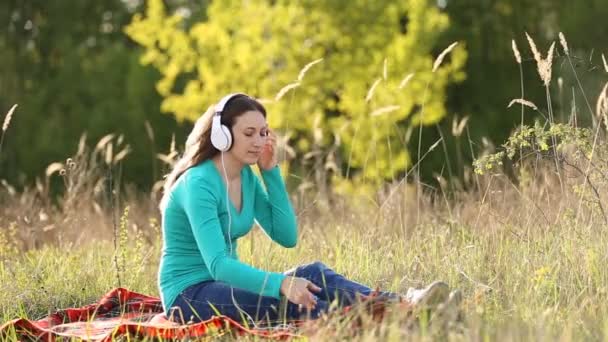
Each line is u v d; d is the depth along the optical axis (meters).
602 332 7.54
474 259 10.14
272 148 9.12
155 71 50.25
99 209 15.36
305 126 34.53
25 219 14.08
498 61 45.00
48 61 54.66
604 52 40.53
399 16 36.66
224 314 8.30
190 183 8.36
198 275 8.53
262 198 9.21
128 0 56.31
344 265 11.20
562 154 10.75
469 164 40.12
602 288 8.49
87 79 52.47
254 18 35.22
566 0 43.53
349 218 14.28
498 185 13.40
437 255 10.73
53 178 47.97
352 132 34.16
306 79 34.62
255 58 34.78
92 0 55.41
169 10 52.94
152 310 9.70
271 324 8.17
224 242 8.27
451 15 45.94
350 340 7.35
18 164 50.28
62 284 11.45
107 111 50.41
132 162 49.34
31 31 54.66
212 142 8.45
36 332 8.46
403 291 9.81
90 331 8.69
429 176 41.25
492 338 7.30
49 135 50.12
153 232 15.80
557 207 11.37
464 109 44.94
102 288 11.34
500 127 43.53
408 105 33.56
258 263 11.73
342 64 34.91
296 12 35.34
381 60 34.31
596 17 41.72
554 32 43.78
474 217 12.32
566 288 8.84
